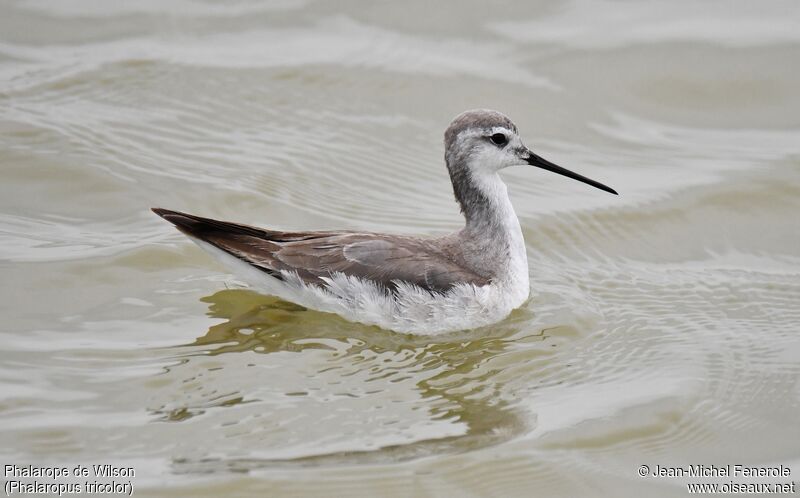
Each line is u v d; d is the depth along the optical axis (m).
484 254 13.80
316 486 10.53
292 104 18.80
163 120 18.02
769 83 19.28
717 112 18.94
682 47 20.03
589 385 12.55
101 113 18.00
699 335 13.69
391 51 20.09
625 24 20.70
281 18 20.88
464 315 13.34
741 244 16.03
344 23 20.84
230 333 13.11
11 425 11.09
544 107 18.89
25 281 13.89
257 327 13.28
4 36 19.69
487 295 13.45
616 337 13.57
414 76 19.47
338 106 18.83
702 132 18.56
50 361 12.27
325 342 13.05
